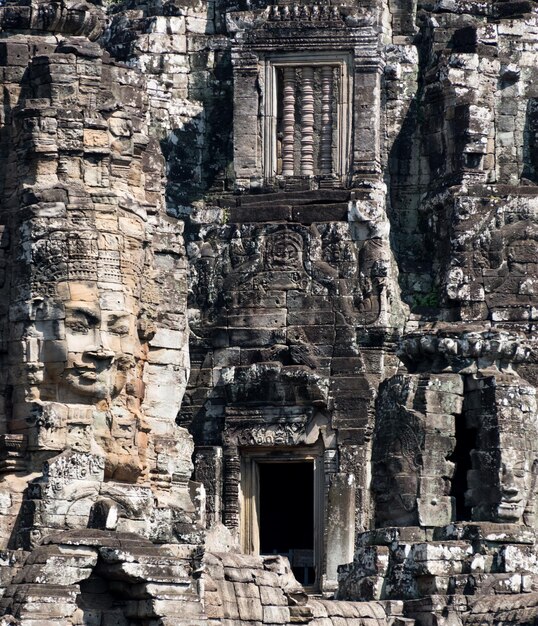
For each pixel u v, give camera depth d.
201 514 78.94
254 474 98.81
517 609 81.88
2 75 76.81
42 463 74.19
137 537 71.44
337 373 99.00
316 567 97.25
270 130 101.62
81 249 74.88
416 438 87.44
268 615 76.00
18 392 74.88
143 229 76.69
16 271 75.31
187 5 105.06
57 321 74.56
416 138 103.44
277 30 101.75
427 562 84.56
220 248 100.69
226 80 104.44
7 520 73.38
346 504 97.44
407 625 82.31
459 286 99.94
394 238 102.62
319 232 100.50
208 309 100.31
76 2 78.81
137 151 76.88
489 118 102.69
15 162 76.12
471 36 103.38
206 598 74.00
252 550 98.25
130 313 75.50
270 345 99.62
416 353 90.88
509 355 90.38
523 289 99.94
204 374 99.75
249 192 101.56
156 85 103.94
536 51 104.06
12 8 78.56
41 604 69.38
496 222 100.81
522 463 87.56
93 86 76.00
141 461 76.44
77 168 75.62
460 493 88.94
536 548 85.81
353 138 101.25
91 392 74.75
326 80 101.62
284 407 98.69
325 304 99.75
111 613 70.62
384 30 104.12
